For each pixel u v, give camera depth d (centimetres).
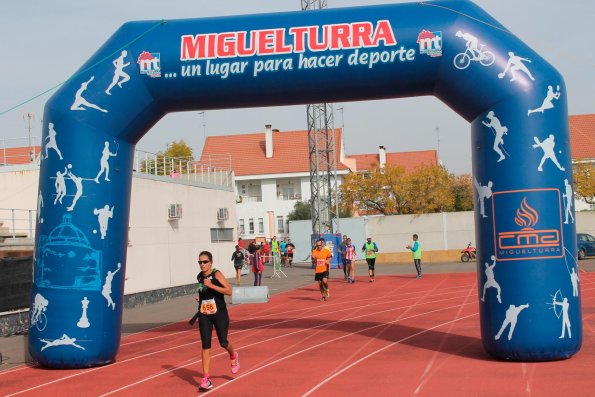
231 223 3569
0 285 1728
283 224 7356
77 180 1257
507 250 1137
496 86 1166
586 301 2050
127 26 1309
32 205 2369
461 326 1617
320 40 1234
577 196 6166
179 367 1242
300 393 988
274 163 7425
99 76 1277
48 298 1246
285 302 2422
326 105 4738
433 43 1205
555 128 1153
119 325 1298
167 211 2812
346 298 2472
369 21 1233
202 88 1273
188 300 2692
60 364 1245
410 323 1711
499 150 1156
